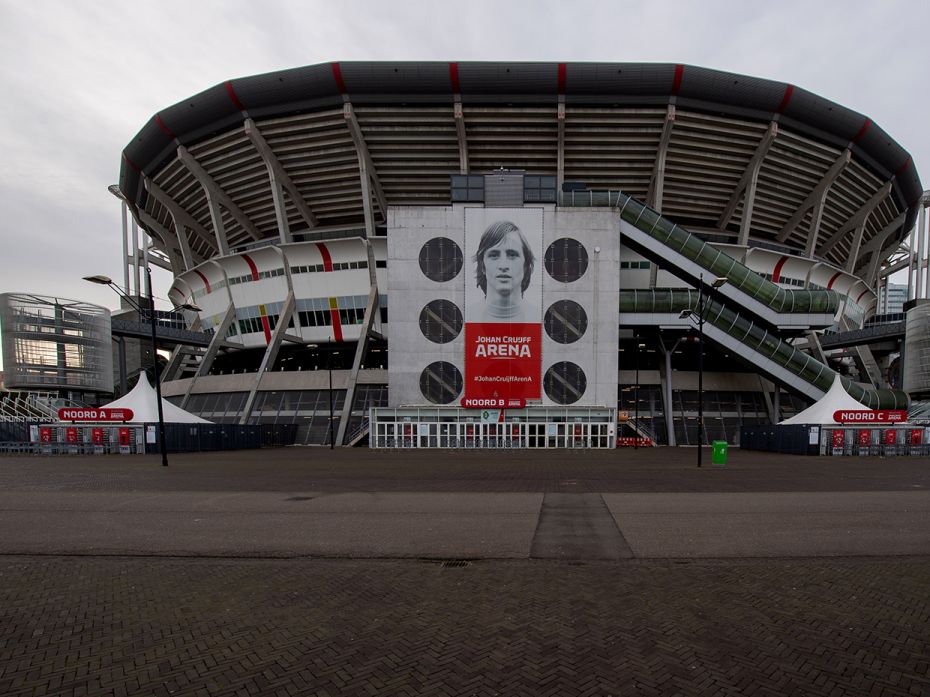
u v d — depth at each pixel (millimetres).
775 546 8391
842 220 50375
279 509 11750
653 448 35625
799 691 3941
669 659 4477
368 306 43000
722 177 44094
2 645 4867
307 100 39375
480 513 11211
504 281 36625
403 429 36438
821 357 44125
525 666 4363
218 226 46094
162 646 4828
